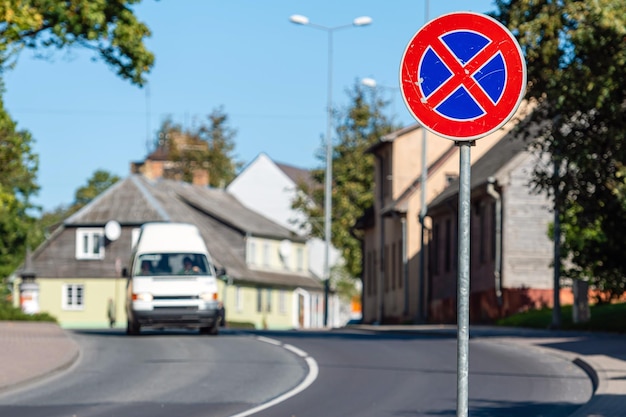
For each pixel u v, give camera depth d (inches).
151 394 849.5
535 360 1114.7
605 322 1584.6
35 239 4269.2
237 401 801.6
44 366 1024.2
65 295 3998.5
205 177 5004.9
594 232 1694.1
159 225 1656.0
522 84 345.7
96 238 4018.2
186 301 1573.6
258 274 4220.0
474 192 2329.0
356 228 3444.9
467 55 350.0
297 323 4527.6
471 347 1304.1
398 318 2933.1
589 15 1259.8
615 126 1373.0
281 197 5246.1
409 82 354.3
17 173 1648.6
